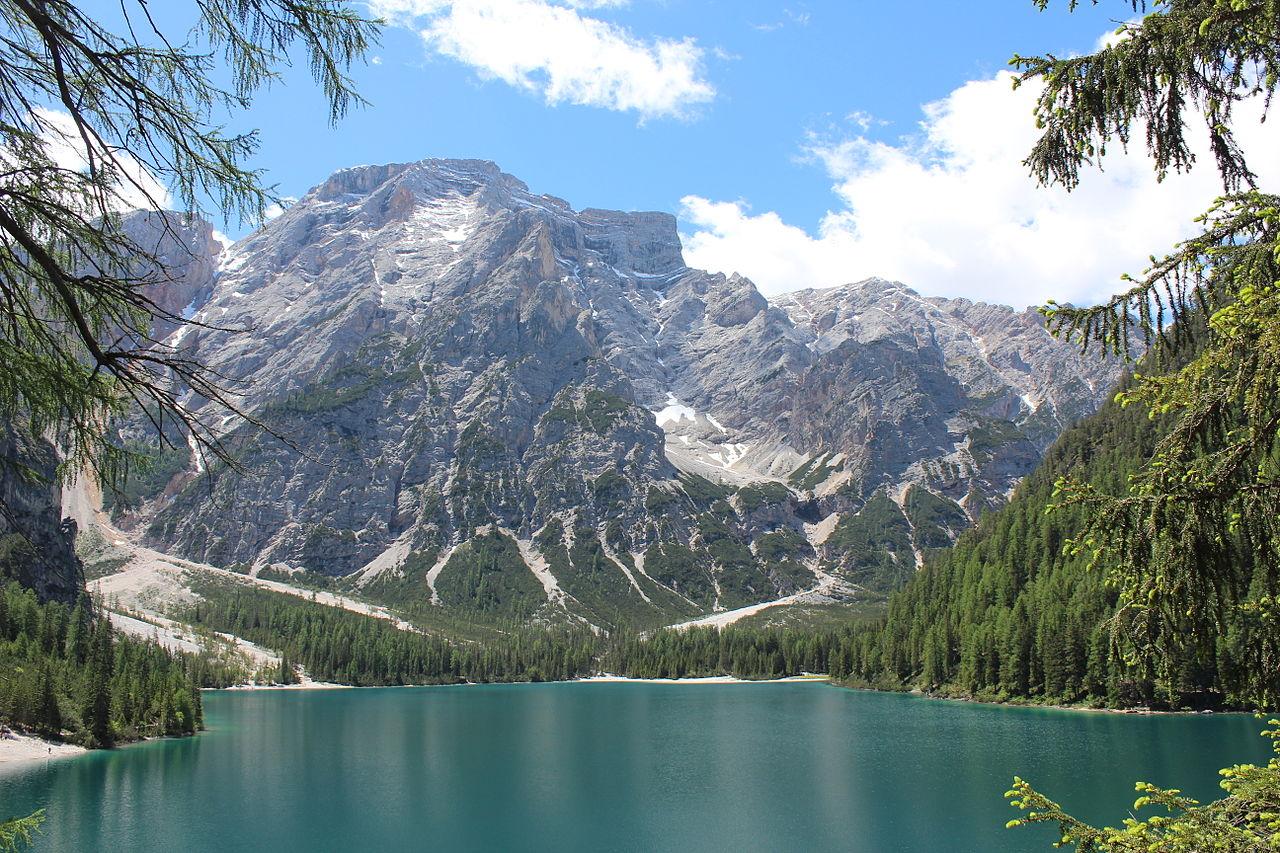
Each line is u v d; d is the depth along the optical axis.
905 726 135.88
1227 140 13.16
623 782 96.88
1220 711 133.62
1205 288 13.13
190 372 11.36
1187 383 12.79
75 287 11.30
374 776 101.69
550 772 103.94
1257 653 12.52
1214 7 11.78
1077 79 13.42
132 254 11.58
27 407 11.77
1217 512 12.07
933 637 197.38
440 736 137.38
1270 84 12.14
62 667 132.12
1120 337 13.71
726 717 160.50
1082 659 150.75
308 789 93.94
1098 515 13.11
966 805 80.19
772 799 86.00
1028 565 188.75
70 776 99.88
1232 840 12.74
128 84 10.91
